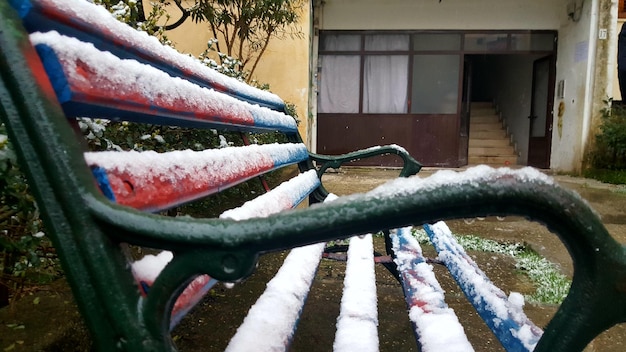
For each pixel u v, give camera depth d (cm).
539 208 53
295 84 768
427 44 900
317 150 931
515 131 1151
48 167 57
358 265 148
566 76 879
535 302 223
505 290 239
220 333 185
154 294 56
